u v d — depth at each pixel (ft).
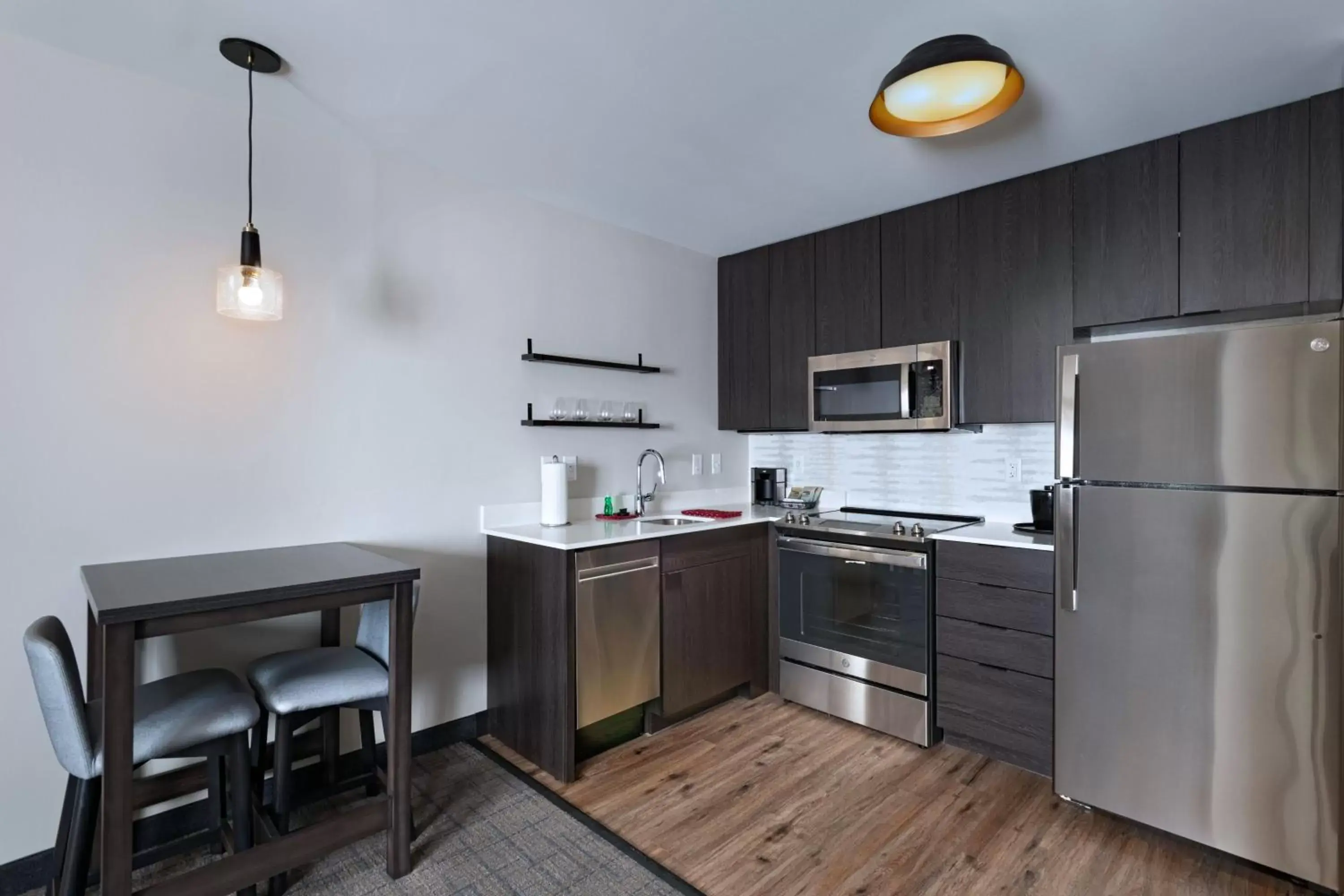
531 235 9.82
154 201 6.72
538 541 8.27
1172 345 6.46
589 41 5.87
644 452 11.39
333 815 7.36
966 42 4.94
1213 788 6.30
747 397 12.27
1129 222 8.01
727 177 8.98
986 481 10.43
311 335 7.77
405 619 6.17
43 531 6.16
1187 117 7.29
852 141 7.88
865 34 5.75
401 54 6.13
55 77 6.19
